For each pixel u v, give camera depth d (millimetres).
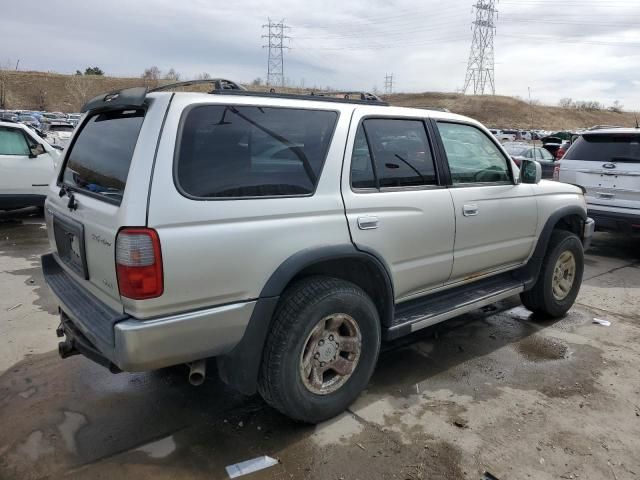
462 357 4121
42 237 8359
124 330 2375
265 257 2697
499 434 3072
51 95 68250
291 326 2814
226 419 3178
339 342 3096
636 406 3424
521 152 14945
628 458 2881
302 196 2871
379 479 2674
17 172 9031
